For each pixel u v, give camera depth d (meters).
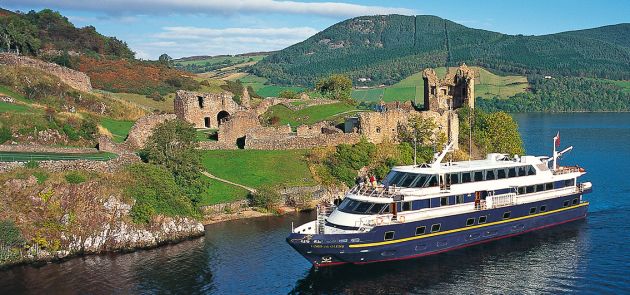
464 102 167.25
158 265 71.56
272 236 83.19
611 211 93.81
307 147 118.00
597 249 75.31
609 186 116.81
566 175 86.25
